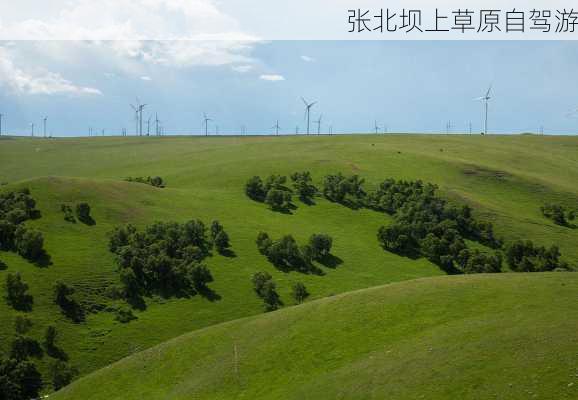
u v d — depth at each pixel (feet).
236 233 338.34
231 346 163.22
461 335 129.29
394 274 313.73
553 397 100.83
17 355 206.08
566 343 114.42
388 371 124.26
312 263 314.76
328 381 130.21
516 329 125.49
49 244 283.18
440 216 374.02
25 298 239.30
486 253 343.87
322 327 156.25
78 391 167.43
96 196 342.03
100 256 282.36
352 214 389.39
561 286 148.56
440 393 110.73
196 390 147.23
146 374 164.55
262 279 278.46
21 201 309.01
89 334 231.30
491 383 108.78
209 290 274.36
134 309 252.62
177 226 316.40
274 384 139.95
